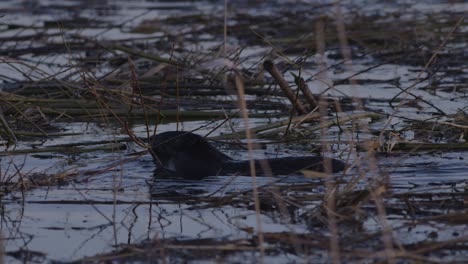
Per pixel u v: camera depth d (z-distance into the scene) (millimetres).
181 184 13773
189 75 21109
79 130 17734
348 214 11570
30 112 18562
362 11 30891
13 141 16766
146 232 11219
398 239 10633
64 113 18375
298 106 18469
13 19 30953
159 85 20578
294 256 10203
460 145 15578
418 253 10148
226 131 17531
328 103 18875
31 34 27625
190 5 34562
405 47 25078
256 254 10289
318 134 17109
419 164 14516
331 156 15359
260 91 20406
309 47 24203
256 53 24047
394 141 15297
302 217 11688
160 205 12516
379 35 25703
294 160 14414
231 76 21109
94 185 13727
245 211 12078
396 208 11922
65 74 22219
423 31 25984
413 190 12938
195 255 10297
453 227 11070
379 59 24344
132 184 13805
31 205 12578
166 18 30484
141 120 18562
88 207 12477
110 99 18406
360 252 10133
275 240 10773
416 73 22703
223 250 10453
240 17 30500
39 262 10188
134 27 28656
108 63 23359
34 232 11320
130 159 14977
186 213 12078
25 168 14828
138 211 12242
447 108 18891
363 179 13414
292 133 17031
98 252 10508
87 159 15484
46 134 17172
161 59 21141
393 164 14422
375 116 17938
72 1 36188
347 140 16125
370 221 11383
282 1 34281
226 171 14359
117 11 33312
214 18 30156
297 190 12953
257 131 17000
